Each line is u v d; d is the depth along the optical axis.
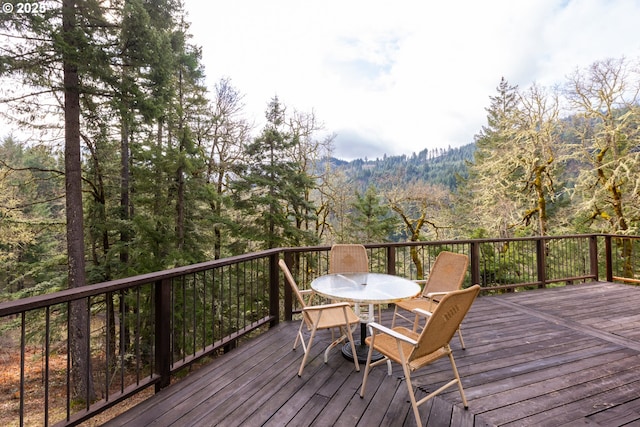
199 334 8.71
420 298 3.55
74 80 6.68
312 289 3.00
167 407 2.28
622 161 9.80
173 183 9.40
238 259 3.38
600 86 10.29
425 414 2.21
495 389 2.51
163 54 6.98
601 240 10.73
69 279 7.07
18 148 8.38
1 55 5.72
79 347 7.17
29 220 10.05
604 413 2.24
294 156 14.08
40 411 7.38
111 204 10.10
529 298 5.07
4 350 10.26
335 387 2.53
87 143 8.55
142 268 8.68
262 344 3.36
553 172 12.46
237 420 2.14
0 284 12.14
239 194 12.15
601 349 3.25
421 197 15.28
